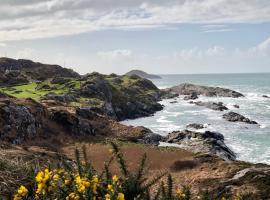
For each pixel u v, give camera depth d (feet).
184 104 339.36
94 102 250.37
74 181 15.92
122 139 155.12
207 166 75.10
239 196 20.62
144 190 17.81
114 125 174.60
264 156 139.54
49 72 454.40
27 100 155.84
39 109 148.77
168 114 277.64
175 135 168.45
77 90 273.54
